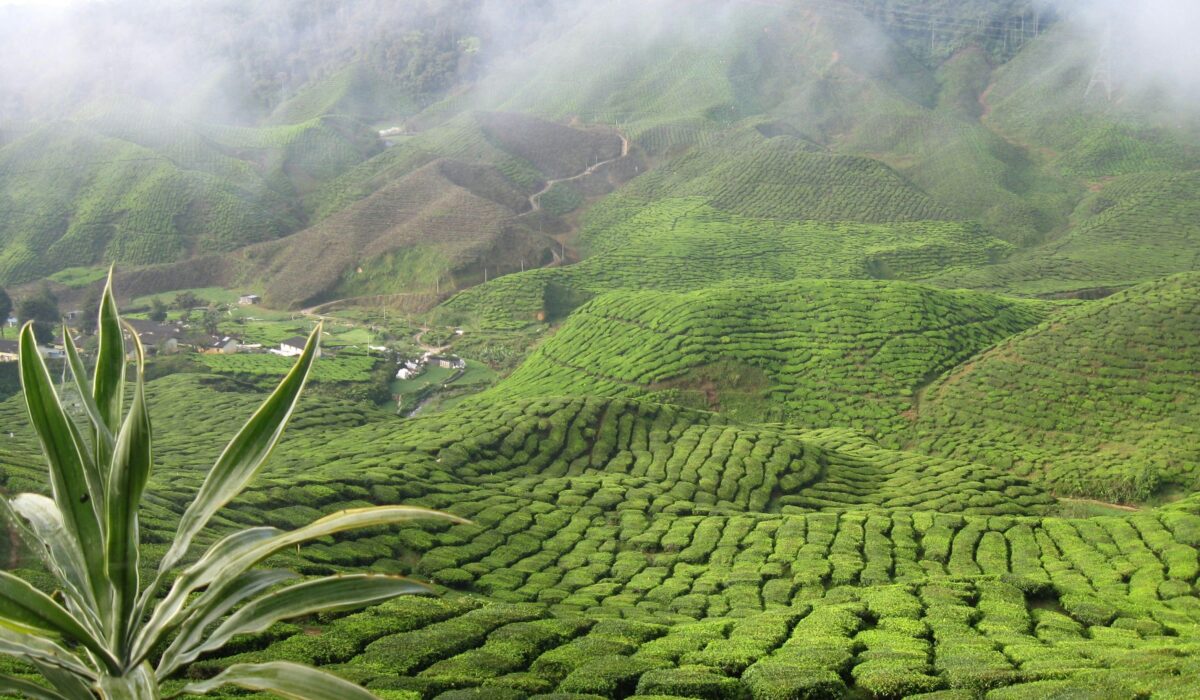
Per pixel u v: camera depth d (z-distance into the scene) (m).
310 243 194.75
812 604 41.06
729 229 196.75
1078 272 164.50
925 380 99.62
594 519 59.62
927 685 27.45
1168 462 76.31
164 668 8.10
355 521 8.19
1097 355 94.75
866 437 90.00
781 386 100.88
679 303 117.62
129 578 7.93
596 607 42.50
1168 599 44.66
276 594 8.35
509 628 31.94
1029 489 72.12
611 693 27.09
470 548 51.28
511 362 134.75
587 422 78.50
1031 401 91.44
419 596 36.50
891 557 52.16
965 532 56.69
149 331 137.00
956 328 108.12
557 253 198.12
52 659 8.19
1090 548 53.56
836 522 58.78
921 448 89.25
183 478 54.97
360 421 91.81
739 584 47.19
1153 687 25.20
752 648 31.94
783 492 68.88
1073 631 37.81
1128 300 102.88
